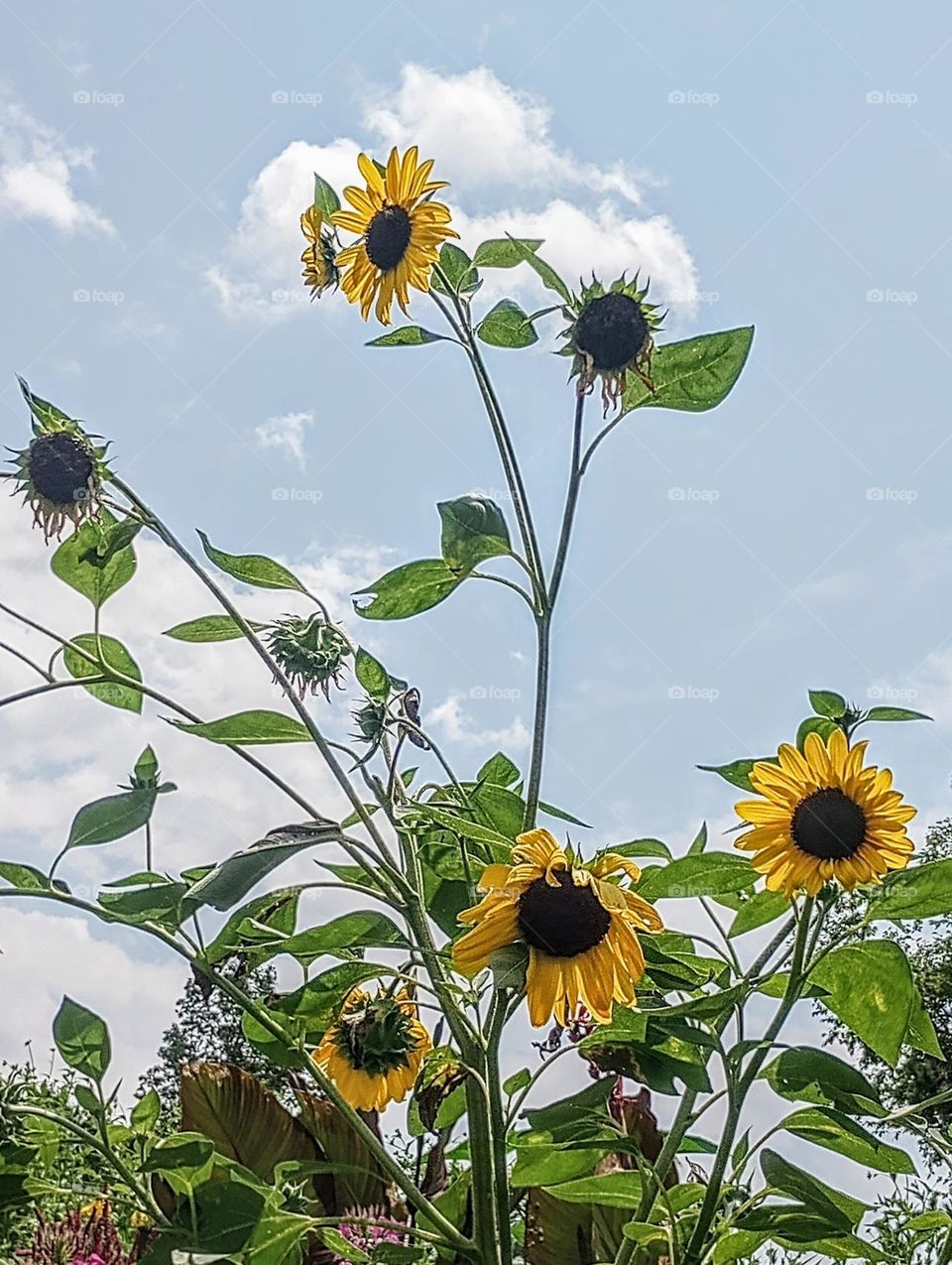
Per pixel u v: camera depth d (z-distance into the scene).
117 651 1.35
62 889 1.15
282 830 1.17
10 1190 1.20
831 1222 1.11
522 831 1.26
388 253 1.32
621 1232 1.39
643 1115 1.52
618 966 1.10
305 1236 1.28
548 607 1.24
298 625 1.30
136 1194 1.19
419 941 1.23
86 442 1.25
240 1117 1.49
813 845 1.11
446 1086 1.40
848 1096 1.11
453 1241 1.19
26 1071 1.28
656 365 1.26
